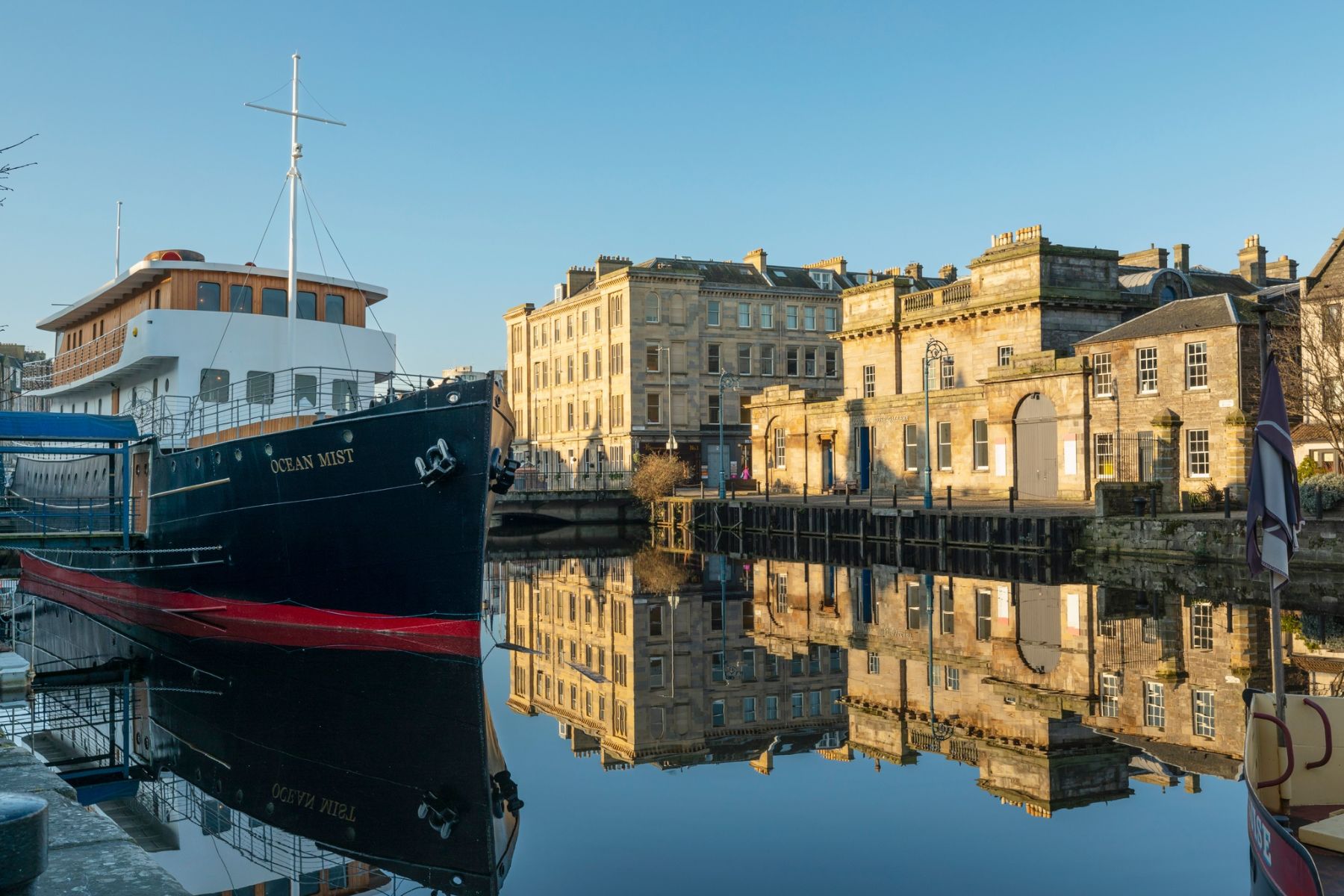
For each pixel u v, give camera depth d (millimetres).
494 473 18000
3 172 12203
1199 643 18141
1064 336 43719
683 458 64500
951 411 44062
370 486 18484
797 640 20688
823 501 45375
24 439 21453
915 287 63062
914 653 18875
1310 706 7422
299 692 15750
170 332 23328
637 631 22156
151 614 23547
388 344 25859
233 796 10875
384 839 9586
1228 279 53375
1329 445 33219
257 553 20281
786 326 67625
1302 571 25953
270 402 21281
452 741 13000
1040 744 12438
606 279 65500
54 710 14836
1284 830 5777
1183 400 35062
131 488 24844
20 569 35812
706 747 13023
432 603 18250
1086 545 31141
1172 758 11656
